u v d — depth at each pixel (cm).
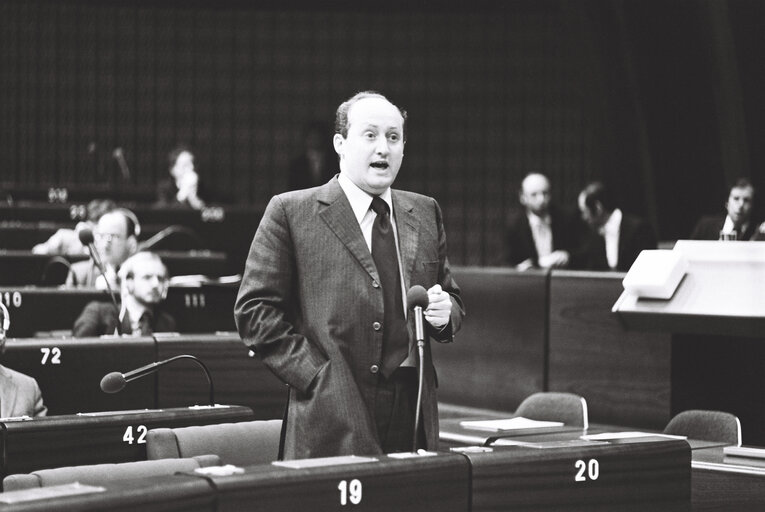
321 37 2778
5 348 970
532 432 972
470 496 575
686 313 687
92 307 1239
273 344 628
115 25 2752
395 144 642
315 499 526
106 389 767
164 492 490
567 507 606
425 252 651
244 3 2702
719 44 1994
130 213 1906
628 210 2167
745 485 806
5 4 2706
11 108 2716
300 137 2786
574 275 1329
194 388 1045
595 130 2206
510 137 2684
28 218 2023
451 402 1477
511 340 1400
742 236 1382
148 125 2764
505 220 2673
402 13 2741
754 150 2008
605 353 1288
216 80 2781
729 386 1108
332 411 611
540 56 2673
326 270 631
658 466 646
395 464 552
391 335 630
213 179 2777
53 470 631
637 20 2086
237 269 2086
